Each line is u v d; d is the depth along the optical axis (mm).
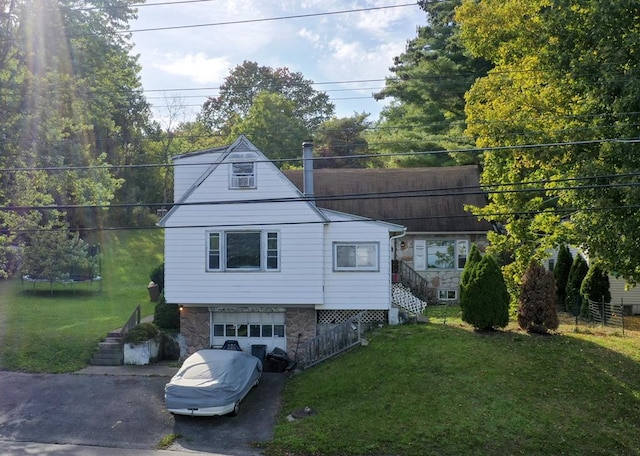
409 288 23875
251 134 44219
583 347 16344
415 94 32688
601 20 13320
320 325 19344
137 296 27094
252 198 18344
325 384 15219
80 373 16953
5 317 21891
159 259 36844
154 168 51656
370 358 16141
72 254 27953
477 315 17562
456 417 12617
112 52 18484
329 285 18812
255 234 18406
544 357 15445
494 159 18547
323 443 12023
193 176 20297
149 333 18406
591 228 14305
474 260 18078
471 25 17969
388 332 18016
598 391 13789
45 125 17328
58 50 17266
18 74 17344
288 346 18766
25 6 16547
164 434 12711
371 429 12422
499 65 19172
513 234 18609
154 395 15172
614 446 11656
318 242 18281
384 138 37938
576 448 11570
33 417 13586
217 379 13656
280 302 18344
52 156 17781
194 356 15070
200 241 18484
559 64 14922
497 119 17016
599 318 20875
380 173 27438
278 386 16016
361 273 18797
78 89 18203
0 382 15930
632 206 12008
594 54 14039
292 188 18250
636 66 13000
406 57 33531
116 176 47094
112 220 46531
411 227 24688
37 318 21844
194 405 13203
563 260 24906
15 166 17484
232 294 18406
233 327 19172
